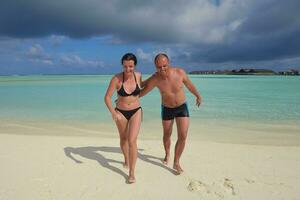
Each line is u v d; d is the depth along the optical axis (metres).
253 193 4.46
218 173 5.27
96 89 28.75
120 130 5.08
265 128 9.65
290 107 14.58
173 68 5.04
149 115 12.23
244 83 41.25
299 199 4.27
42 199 4.22
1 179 4.90
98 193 4.44
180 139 5.13
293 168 5.55
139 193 4.45
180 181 4.91
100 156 6.27
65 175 5.13
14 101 17.47
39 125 10.29
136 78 4.91
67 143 7.38
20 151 6.54
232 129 9.54
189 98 19.44
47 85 36.69
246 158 6.17
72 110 13.71
